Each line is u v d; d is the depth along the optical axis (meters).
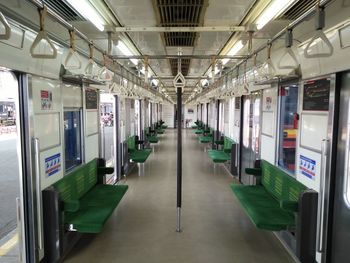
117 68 5.12
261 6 2.55
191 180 6.45
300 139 3.21
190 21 3.04
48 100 2.94
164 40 3.98
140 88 6.89
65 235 3.08
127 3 2.53
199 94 11.82
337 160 2.59
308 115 3.02
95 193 3.97
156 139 11.20
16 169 7.56
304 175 3.11
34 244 2.68
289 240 3.22
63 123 3.33
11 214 4.33
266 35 3.53
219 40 3.95
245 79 4.57
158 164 8.30
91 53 2.88
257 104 5.15
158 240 3.50
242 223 4.02
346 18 2.20
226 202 4.91
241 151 6.38
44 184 2.87
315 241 2.83
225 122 8.49
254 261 3.06
